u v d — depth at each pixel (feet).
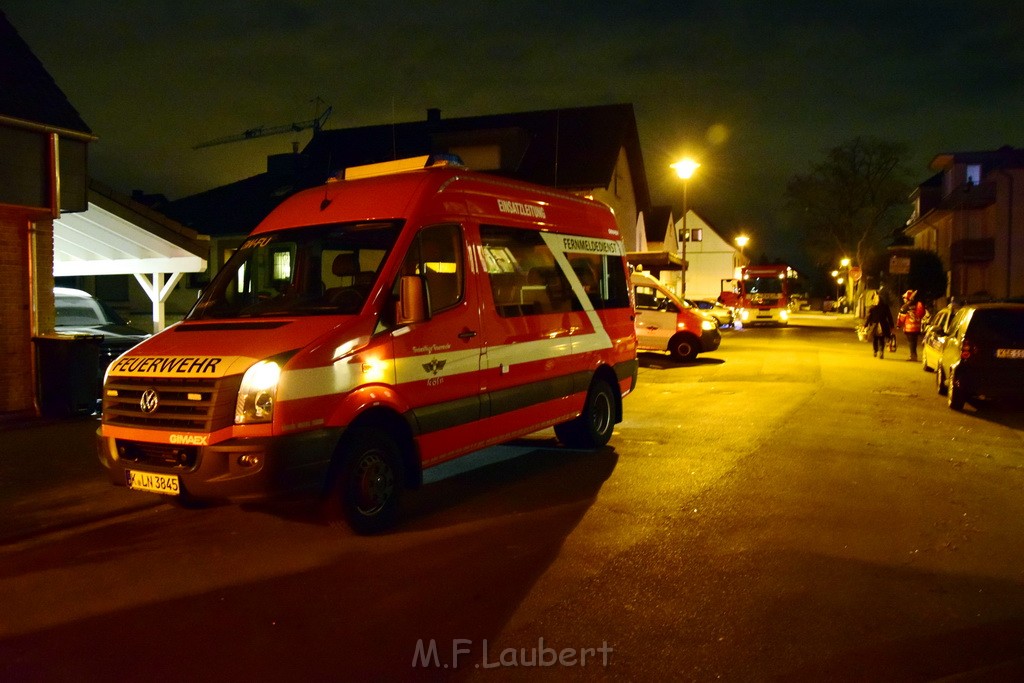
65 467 26.73
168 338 19.81
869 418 36.73
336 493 18.97
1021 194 122.62
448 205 22.53
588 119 100.17
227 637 14.29
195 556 18.66
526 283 25.58
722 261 221.25
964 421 36.14
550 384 26.27
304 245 21.75
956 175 133.18
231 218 86.58
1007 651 13.28
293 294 21.21
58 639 14.34
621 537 19.43
